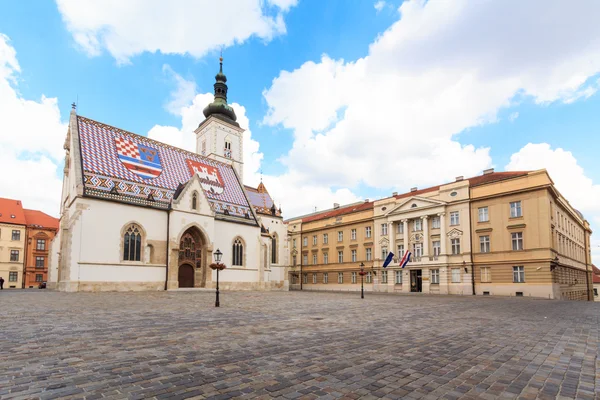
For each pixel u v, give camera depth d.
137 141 50.16
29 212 84.25
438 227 55.06
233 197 58.78
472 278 50.44
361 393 6.18
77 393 5.91
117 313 16.88
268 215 67.12
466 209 51.94
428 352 9.31
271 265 66.50
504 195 48.38
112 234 40.47
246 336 11.12
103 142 45.62
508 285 46.94
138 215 42.88
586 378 7.23
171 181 50.12
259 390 6.21
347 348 9.62
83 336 10.82
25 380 6.55
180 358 8.25
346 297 35.59
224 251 52.44
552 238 46.00
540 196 45.19
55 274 49.97
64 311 17.52
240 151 80.00
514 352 9.46
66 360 7.97
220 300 26.97
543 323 15.52
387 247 61.81
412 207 58.22
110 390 6.07
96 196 39.59
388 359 8.51
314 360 8.28
